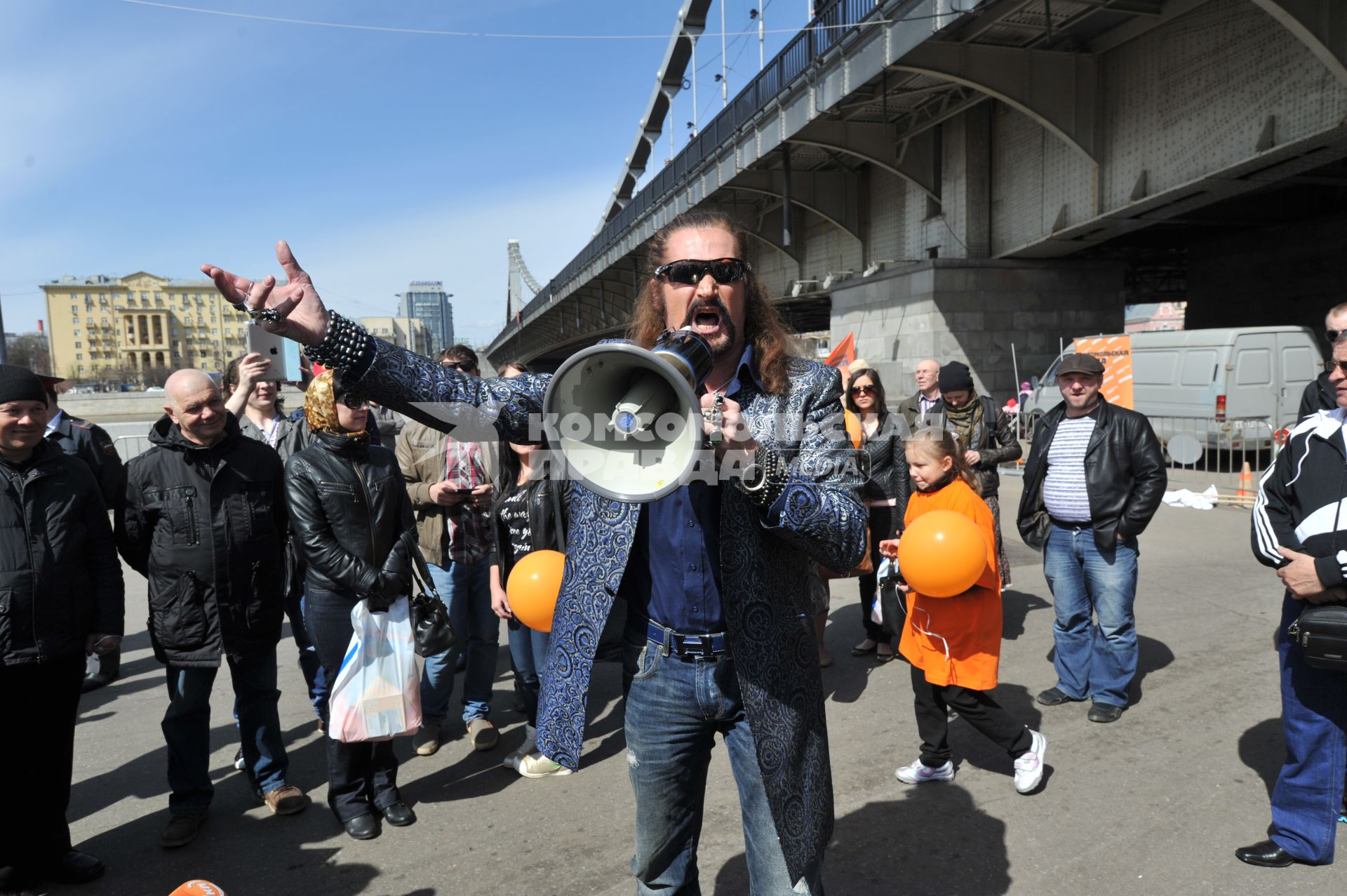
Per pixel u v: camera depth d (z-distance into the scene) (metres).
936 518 3.12
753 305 1.71
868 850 2.89
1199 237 20.64
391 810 3.21
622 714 4.28
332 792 3.13
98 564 3.00
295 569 3.77
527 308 54.09
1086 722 3.90
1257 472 10.59
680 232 1.67
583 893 2.71
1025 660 4.80
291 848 3.05
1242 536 7.75
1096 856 2.81
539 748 1.72
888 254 20.73
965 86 13.91
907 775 3.37
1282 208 18.52
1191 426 12.16
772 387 1.66
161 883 2.85
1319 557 2.52
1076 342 12.68
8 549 2.71
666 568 1.72
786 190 18.48
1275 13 9.17
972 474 3.60
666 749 1.77
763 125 17.69
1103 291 17.23
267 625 3.26
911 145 18.42
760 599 1.61
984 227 17.30
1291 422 11.83
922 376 5.63
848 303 20.50
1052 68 13.62
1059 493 4.05
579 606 1.72
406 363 1.73
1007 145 16.56
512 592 3.12
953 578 2.97
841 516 1.49
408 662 3.06
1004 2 11.59
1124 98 13.41
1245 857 2.74
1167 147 12.62
